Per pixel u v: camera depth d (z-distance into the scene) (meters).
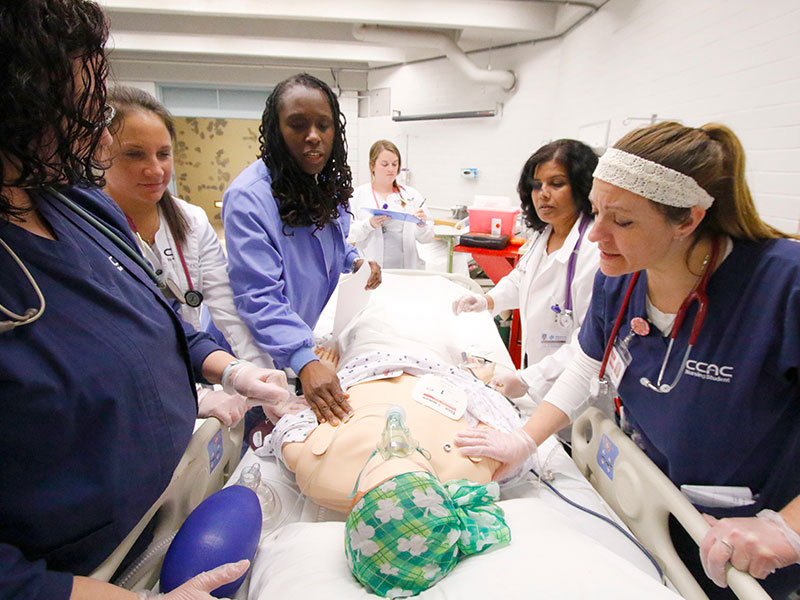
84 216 0.70
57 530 0.54
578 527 0.92
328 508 0.94
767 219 1.69
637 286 0.88
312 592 0.66
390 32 4.01
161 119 1.20
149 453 0.64
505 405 1.18
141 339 0.63
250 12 3.52
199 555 0.70
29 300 0.51
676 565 0.81
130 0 3.46
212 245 1.43
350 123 5.83
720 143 0.71
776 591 0.82
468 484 0.82
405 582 0.65
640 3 2.60
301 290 1.35
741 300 0.74
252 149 6.47
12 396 0.47
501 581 0.62
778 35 1.63
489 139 4.59
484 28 3.69
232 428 1.15
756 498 0.81
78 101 0.48
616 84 2.89
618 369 0.93
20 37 0.40
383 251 2.98
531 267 1.69
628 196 0.71
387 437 0.84
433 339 1.67
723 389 0.77
